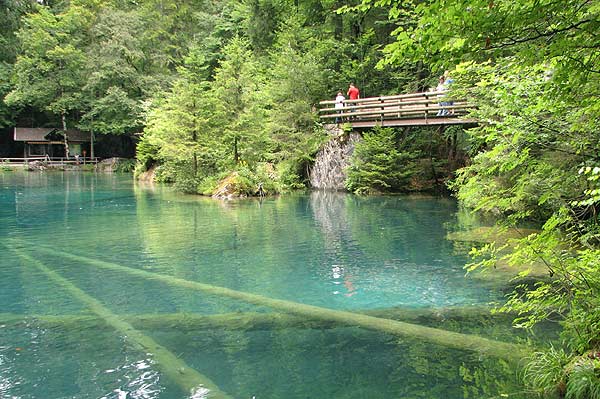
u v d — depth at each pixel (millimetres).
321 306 5996
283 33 28266
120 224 12508
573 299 4027
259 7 31141
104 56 42375
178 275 7488
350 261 8453
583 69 2869
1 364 4332
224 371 4211
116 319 5438
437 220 13055
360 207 16094
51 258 8578
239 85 20172
